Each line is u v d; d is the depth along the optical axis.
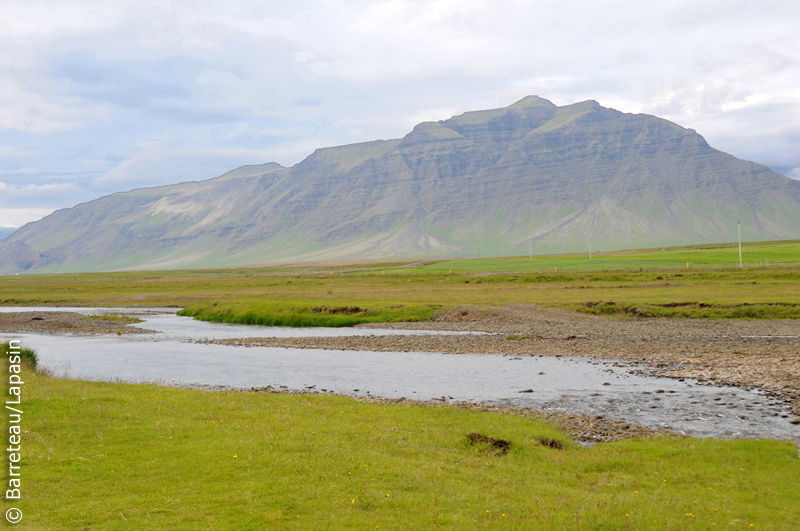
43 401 25.14
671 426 26.41
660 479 18.66
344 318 78.50
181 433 21.34
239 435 21.52
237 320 83.25
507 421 26.17
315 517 14.36
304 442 20.92
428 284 139.50
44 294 142.50
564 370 41.81
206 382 38.91
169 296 129.62
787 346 49.31
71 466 17.38
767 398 31.66
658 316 74.19
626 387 35.50
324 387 36.94
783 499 16.64
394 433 23.34
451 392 34.88
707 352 47.72
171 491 15.75
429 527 13.97
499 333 64.44
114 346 58.22
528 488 17.42
